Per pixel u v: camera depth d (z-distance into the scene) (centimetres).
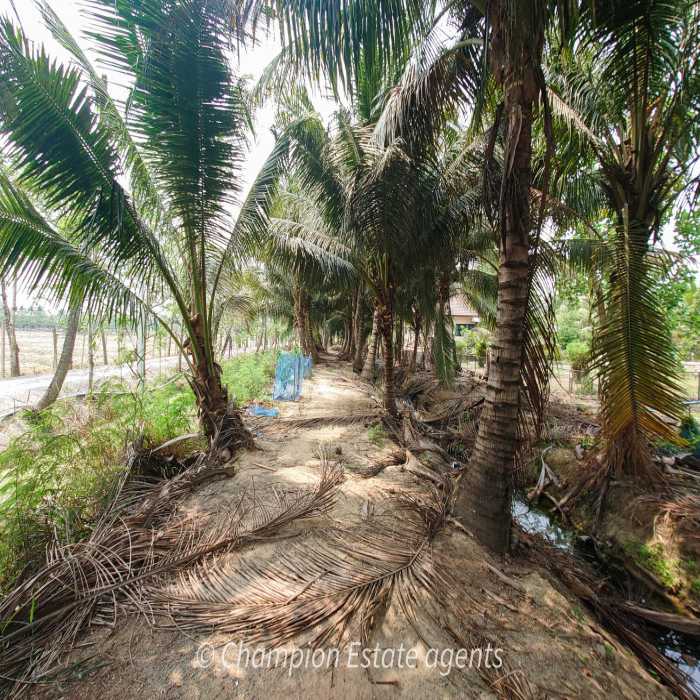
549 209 423
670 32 318
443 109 372
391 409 668
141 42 295
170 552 246
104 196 305
